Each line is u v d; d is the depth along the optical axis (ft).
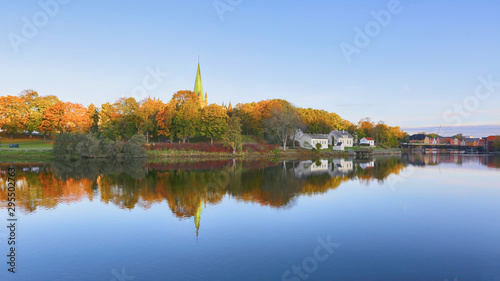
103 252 54.85
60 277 45.85
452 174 172.86
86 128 315.37
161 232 65.77
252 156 304.71
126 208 86.07
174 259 51.96
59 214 79.61
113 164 214.90
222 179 142.92
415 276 46.50
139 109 296.10
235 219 76.02
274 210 85.05
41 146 293.43
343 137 422.82
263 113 382.63
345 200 98.99
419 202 96.63
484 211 85.66
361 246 58.49
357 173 173.88
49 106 338.54
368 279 45.37
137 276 45.96
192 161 248.73
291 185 127.85
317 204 92.89
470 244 60.03
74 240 60.80
